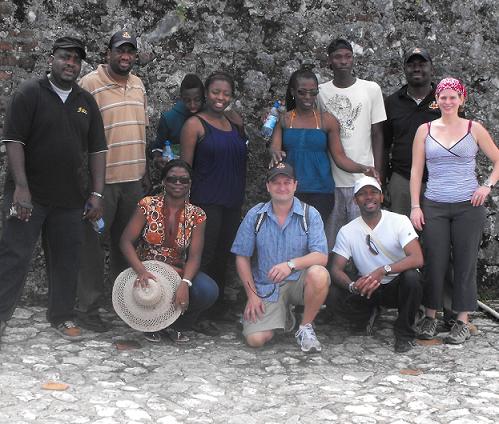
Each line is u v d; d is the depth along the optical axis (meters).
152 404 3.97
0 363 4.48
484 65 6.24
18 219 4.77
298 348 5.04
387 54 6.16
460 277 5.18
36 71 5.75
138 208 5.01
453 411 4.01
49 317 5.11
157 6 5.87
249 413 3.93
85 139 4.91
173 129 5.55
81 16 5.78
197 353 4.87
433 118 5.54
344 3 6.08
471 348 5.11
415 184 5.23
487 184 5.11
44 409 3.82
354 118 5.57
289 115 5.48
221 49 5.97
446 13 6.18
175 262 5.08
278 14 6.00
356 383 4.43
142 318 4.93
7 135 4.66
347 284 5.11
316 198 5.43
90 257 5.23
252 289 5.04
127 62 5.20
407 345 5.04
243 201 5.62
